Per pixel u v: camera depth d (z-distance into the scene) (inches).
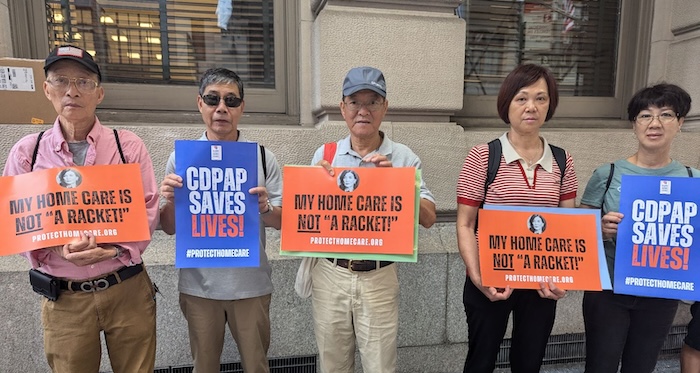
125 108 118.6
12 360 97.8
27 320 97.7
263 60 126.6
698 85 133.4
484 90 141.3
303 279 82.6
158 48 122.6
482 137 121.0
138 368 72.2
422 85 116.3
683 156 132.0
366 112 74.6
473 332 81.0
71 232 63.6
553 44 145.9
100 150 68.0
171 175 70.7
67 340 67.5
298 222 73.2
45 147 66.3
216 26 124.3
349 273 76.1
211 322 80.8
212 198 71.4
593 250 72.2
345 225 72.6
